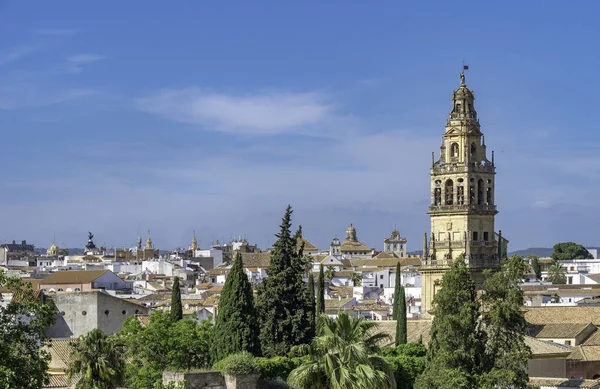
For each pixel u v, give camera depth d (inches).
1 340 3408.0
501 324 4817.9
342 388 3870.6
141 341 5036.9
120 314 6569.9
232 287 5260.8
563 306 7529.5
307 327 5713.6
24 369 3447.3
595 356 6200.8
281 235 5816.9
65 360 5236.2
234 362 4446.4
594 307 7199.8
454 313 4864.7
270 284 5738.2
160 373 4849.9
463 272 4926.2
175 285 6722.4
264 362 4562.0
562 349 5910.4
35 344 3570.4
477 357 4825.3
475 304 4877.0
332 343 3944.4
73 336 6471.5
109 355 4571.9
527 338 5920.3
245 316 5236.2
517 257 4950.8
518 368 4776.1
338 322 4015.8
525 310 7170.3
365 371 3855.8
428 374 4815.5
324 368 3922.2
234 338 5182.1
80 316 6476.4
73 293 6501.0
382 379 3890.3
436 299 4909.0
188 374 4352.9
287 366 4589.1
